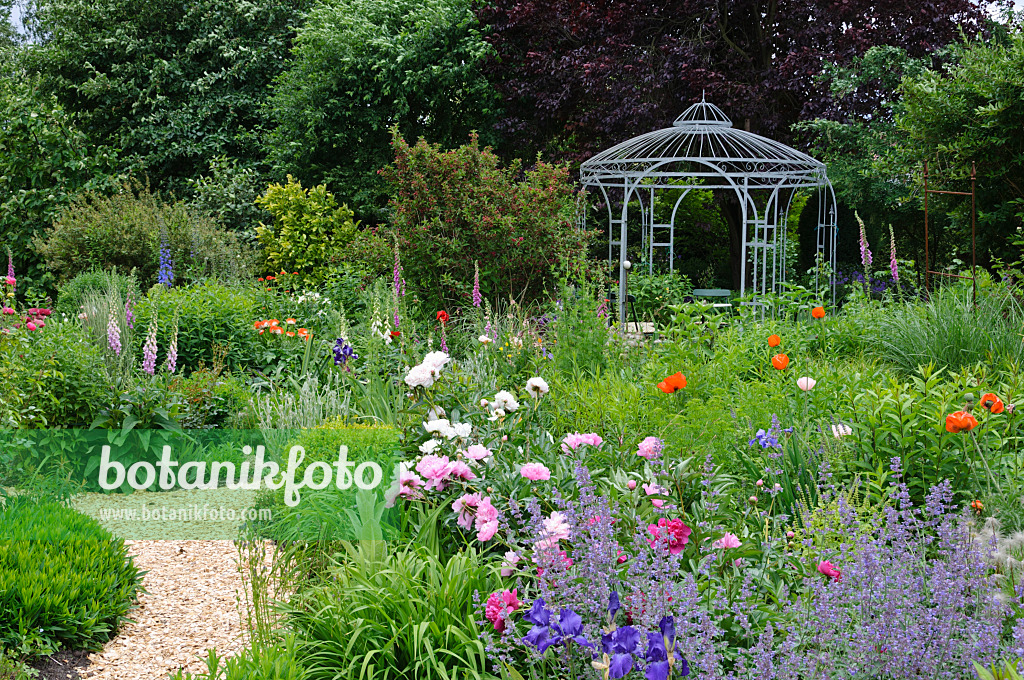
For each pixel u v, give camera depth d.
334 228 14.03
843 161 12.44
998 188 9.29
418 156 10.85
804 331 7.28
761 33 14.26
